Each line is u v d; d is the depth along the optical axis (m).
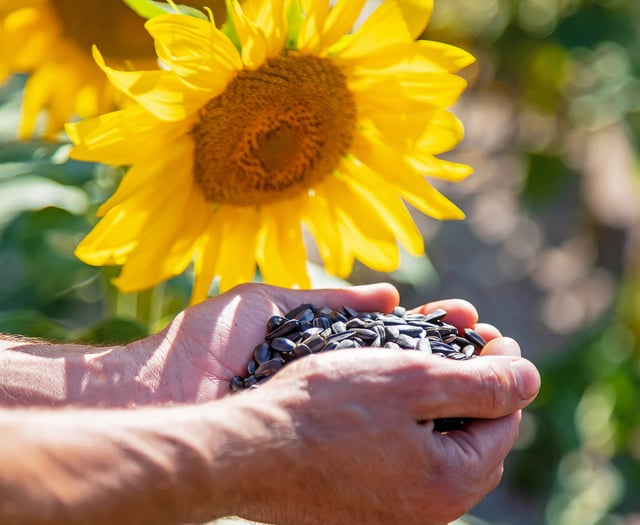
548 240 1.73
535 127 1.57
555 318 1.54
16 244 1.09
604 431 1.38
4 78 0.99
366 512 0.85
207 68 0.89
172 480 0.76
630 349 1.40
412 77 0.93
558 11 1.40
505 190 1.85
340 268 1.00
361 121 0.96
